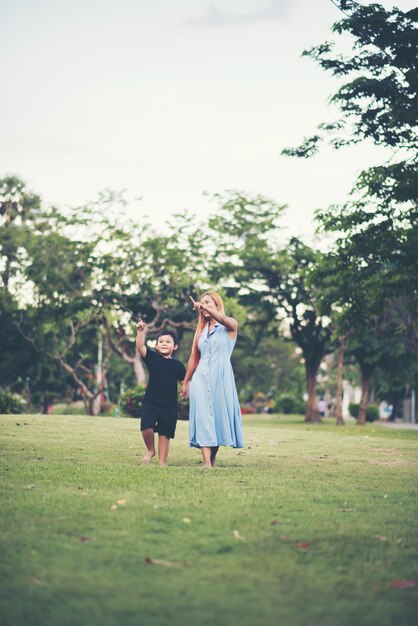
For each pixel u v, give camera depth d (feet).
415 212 72.69
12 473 25.05
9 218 164.55
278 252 131.64
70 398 159.33
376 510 20.54
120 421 52.75
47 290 123.75
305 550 16.05
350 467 31.09
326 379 259.60
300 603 12.78
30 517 18.20
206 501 20.81
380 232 74.28
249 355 151.84
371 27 62.85
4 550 15.34
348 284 79.15
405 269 73.46
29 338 135.13
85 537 16.48
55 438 38.60
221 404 29.35
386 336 128.77
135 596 12.82
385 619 12.17
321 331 143.54
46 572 13.93
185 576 13.99
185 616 12.00
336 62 66.39
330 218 77.97
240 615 12.11
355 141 68.28
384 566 15.15
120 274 121.90
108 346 131.44
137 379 130.82
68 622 11.63
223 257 129.80
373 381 171.73
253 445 40.93
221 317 29.55
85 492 21.70
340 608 12.60
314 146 68.33
